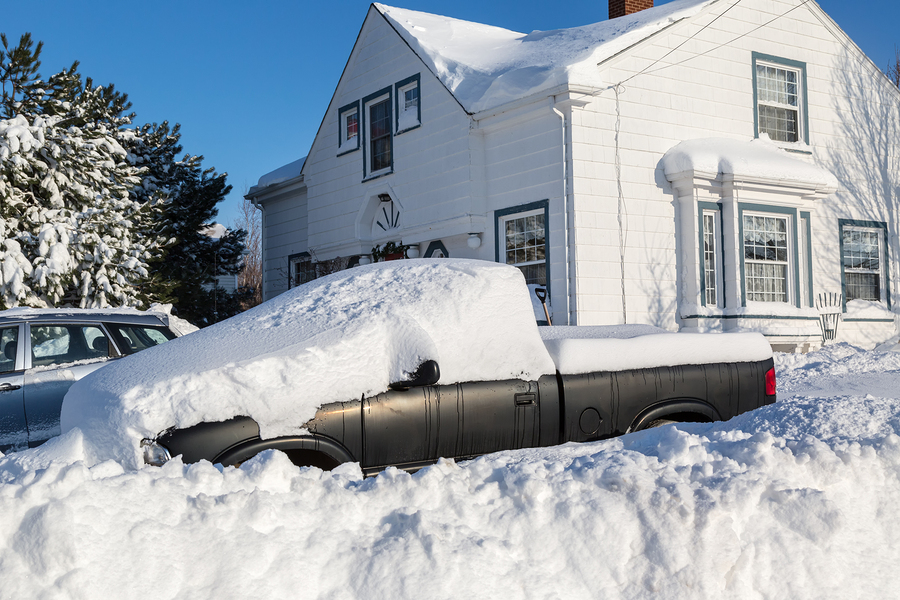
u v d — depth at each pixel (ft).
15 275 39.75
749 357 18.72
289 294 16.37
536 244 43.21
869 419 12.94
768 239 47.73
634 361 16.79
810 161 52.39
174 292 62.54
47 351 22.70
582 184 41.37
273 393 12.63
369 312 14.51
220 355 13.32
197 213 66.95
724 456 11.13
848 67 55.31
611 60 43.01
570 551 9.07
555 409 15.52
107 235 44.47
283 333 14.11
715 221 46.14
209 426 12.21
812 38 53.31
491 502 9.41
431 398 14.10
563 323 41.19
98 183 46.62
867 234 55.42
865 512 10.46
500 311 15.33
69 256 42.11
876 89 56.95
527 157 43.60
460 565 8.38
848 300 53.78
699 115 47.06
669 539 9.11
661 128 45.09
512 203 44.50
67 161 44.34
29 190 43.83
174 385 12.39
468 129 46.06
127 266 44.91
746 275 46.44
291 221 68.49
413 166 50.83
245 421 12.44
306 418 12.85
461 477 9.67
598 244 41.81
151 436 11.93
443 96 48.14
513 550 8.92
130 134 61.82
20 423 21.47
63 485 7.77
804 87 52.54
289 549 8.16
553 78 40.50
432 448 14.11
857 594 9.53
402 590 8.06
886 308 55.52
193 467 8.95
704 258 45.62
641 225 43.57
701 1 47.75
